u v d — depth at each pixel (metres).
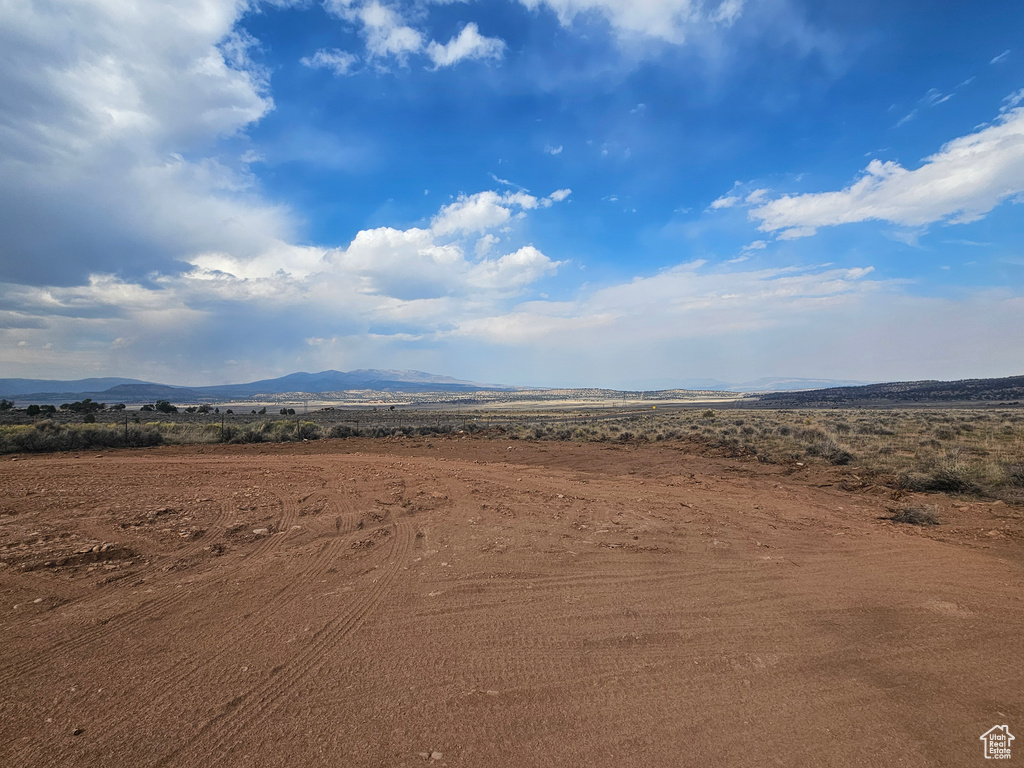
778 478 14.64
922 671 4.24
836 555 7.55
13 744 3.27
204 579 6.40
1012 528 9.09
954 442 18.02
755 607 5.59
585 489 12.80
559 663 4.38
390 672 4.22
